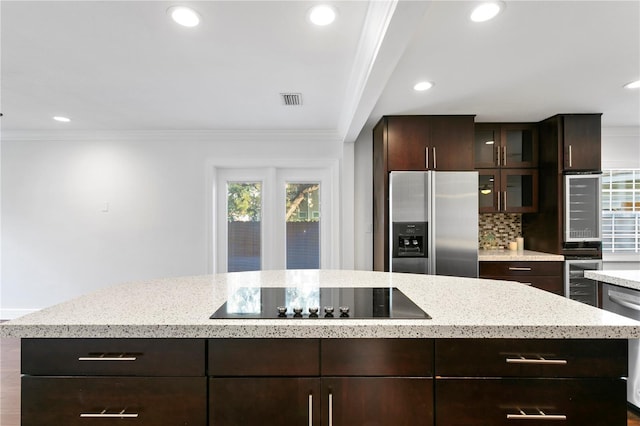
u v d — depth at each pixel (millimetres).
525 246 3629
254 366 1035
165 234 3730
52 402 1036
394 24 1385
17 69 2127
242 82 2334
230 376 1036
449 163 3051
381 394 1030
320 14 1541
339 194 3715
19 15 1541
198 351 1038
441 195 2930
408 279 1806
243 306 1231
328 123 3389
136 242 3736
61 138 3684
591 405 1010
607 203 3688
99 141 3707
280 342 1037
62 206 3730
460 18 1557
